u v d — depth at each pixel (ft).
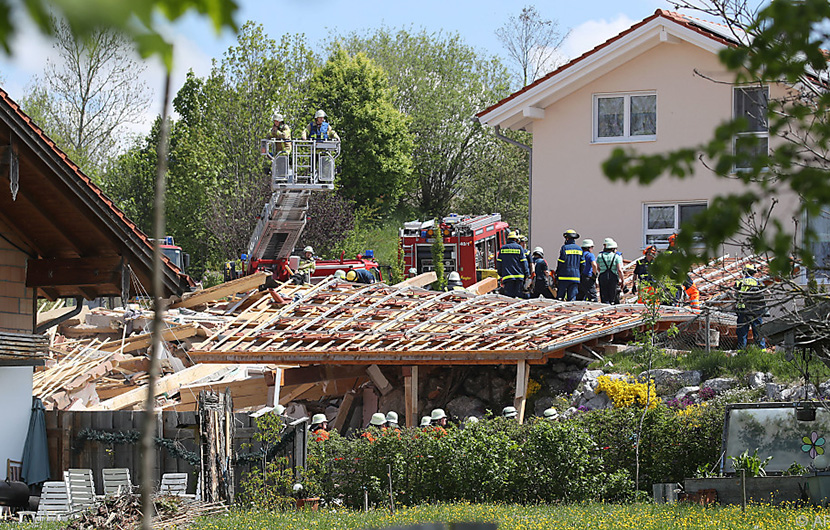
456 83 367.45
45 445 80.23
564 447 71.61
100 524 60.49
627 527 52.54
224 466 72.18
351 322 108.17
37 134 71.05
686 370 92.99
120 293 84.89
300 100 254.88
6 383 78.59
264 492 72.59
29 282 79.97
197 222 271.28
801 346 62.34
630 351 101.35
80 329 125.39
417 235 171.94
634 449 73.10
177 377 103.91
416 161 359.66
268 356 100.37
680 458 72.23
